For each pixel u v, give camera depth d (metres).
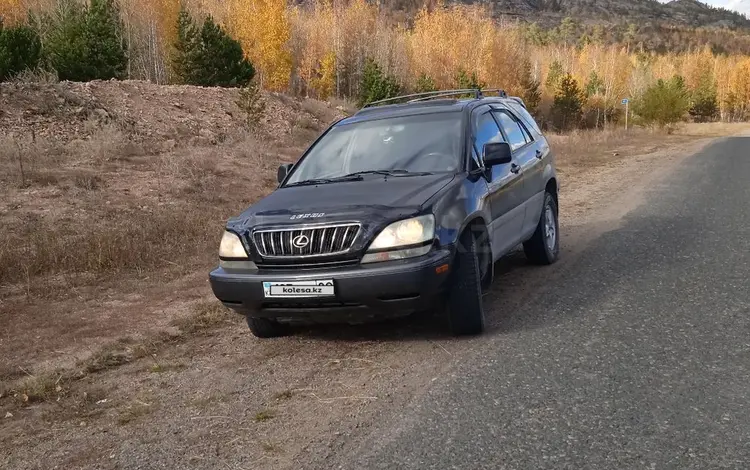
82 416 3.83
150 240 8.87
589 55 113.75
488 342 4.48
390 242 4.21
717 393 3.42
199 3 55.81
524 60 73.12
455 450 3.01
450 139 5.35
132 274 7.56
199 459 3.15
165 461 3.17
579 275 6.20
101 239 8.30
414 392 3.72
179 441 3.38
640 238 7.76
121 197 11.56
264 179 14.46
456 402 3.53
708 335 4.30
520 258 7.18
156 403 3.92
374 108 6.32
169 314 5.98
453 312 4.53
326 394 3.82
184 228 9.41
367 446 3.12
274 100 26.66
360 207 4.39
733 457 2.79
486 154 5.12
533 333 4.58
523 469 2.80
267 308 4.49
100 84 21.30
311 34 68.00
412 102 6.31
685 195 11.21
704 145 26.38
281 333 5.08
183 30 35.62
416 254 4.22
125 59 31.47
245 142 18.55
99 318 5.97
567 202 11.40
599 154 22.19
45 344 5.29
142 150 16.34
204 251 8.53
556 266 6.68
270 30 49.25
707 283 5.58
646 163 18.44
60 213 10.14
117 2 44.66
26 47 21.08
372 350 4.53
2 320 5.98
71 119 17.47
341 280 4.19
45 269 7.66
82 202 10.90
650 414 3.23
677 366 3.81
